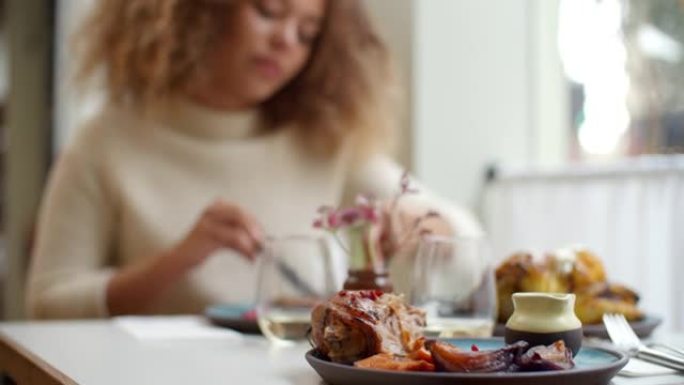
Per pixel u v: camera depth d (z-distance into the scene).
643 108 2.85
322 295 1.54
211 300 2.34
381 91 2.64
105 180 2.40
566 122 3.15
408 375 1.03
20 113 4.67
